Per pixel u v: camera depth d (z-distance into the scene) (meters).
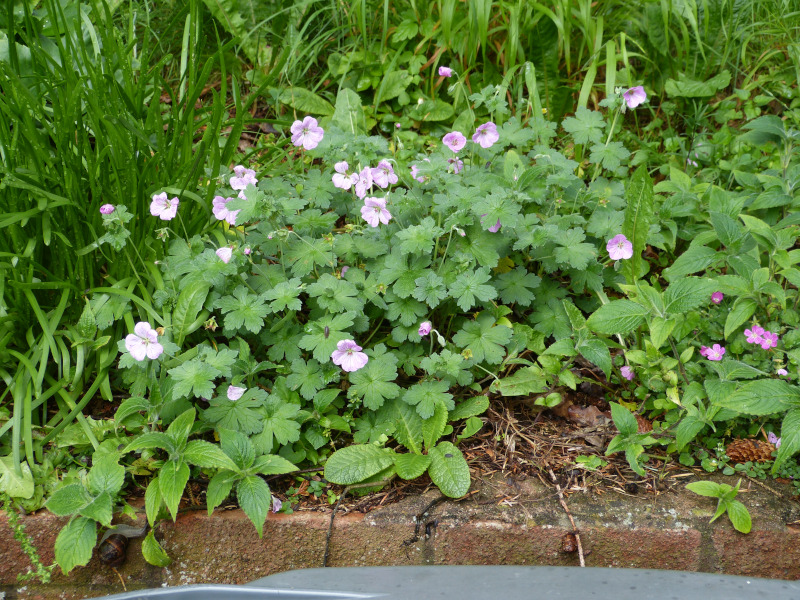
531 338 0.85
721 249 0.95
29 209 0.79
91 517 0.66
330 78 1.21
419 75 1.19
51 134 0.78
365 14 1.18
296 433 0.73
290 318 0.80
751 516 0.71
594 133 0.95
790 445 0.69
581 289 0.87
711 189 0.89
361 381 0.77
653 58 1.19
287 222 0.86
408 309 0.81
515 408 0.84
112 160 0.80
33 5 0.98
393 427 0.78
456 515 0.72
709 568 0.72
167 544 0.72
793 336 0.79
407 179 0.97
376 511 0.72
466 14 1.17
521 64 1.11
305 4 1.15
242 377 0.76
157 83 0.82
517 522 0.71
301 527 0.72
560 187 0.93
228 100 1.17
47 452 0.75
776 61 1.20
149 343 0.71
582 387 0.86
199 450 0.69
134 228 0.84
